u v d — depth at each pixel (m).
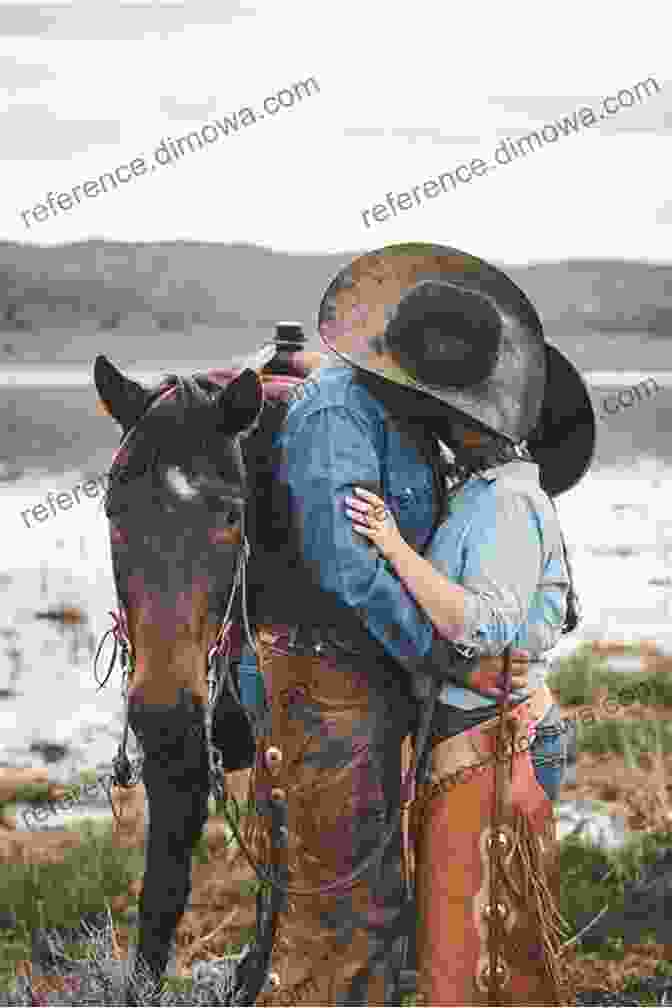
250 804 3.72
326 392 3.57
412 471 3.61
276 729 3.62
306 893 3.50
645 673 7.99
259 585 3.65
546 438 4.21
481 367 3.58
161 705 3.21
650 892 5.10
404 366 3.55
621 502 14.34
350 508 3.43
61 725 7.66
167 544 3.28
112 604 10.39
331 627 3.55
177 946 4.91
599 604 10.05
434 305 3.63
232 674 3.82
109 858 5.59
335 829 3.54
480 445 3.61
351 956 3.54
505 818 3.46
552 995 3.49
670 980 4.55
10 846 5.82
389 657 3.58
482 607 3.38
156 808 3.78
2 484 15.07
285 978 3.62
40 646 9.31
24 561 11.71
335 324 3.62
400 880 3.60
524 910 3.47
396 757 3.60
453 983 3.48
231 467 3.40
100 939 4.54
